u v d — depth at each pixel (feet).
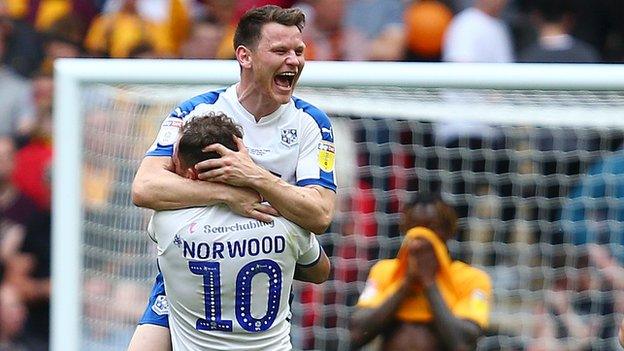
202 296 56.03
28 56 112.88
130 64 83.82
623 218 90.63
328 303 91.35
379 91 84.12
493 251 91.97
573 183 91.66
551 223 91.66
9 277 103.24
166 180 55.26
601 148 91.04
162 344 58.44
